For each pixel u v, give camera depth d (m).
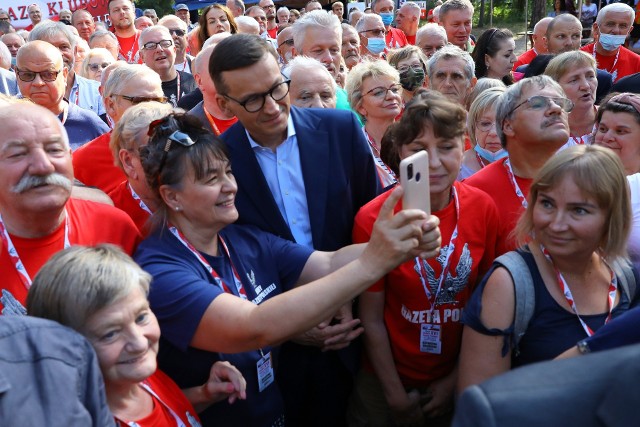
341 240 2.85
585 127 4.31
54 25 6.03
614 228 2.04
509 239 2.71
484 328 2.07
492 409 0.96
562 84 4.21
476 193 2.65
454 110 2.39
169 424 1.91
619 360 0.98
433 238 1.94
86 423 1.36
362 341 2.85
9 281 2.15
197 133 2.18
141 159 2.25
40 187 2.07
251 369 2.28
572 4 14.80
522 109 2.84
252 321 1.90
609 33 6.91
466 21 7.47
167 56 6.12
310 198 2.77
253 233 2.51
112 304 1.66
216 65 2.60
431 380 2.68
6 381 1.30
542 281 2.07
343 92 4.46
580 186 1.97
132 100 3.57
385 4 9.23
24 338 1.39
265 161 2.78
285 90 2.64
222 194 2.18
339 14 13.90
